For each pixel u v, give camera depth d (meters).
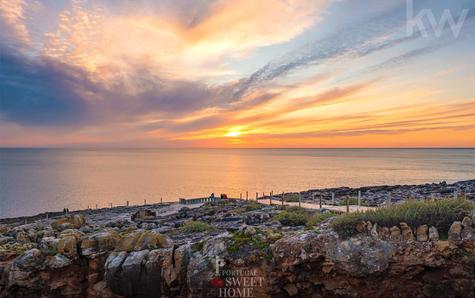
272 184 107.31
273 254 12.00
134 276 12.72
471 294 9.98
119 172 177.88
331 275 11.41
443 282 10.41
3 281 13.32
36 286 13.12
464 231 10.80
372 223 11.71
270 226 19.70
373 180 108.88
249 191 91.56
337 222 12.23
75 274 13.69
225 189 98.56
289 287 11.68
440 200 12.87
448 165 190.12
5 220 49.78
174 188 106.38
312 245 11.63
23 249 14.84
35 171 185.75
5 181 130.88
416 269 10.67
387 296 10.81
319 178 122.38
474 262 10.16
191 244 13.57
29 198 88.25
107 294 13.13
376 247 11.02
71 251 13.83
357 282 11.04
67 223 23.91
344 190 57.28
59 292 13.38
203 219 31.27
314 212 28.22
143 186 113.06
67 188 109.31
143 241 13.98
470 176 114.56
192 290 11.85
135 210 51.72
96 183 123.75
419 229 11.25
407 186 55.66
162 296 12.58
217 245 12.65
